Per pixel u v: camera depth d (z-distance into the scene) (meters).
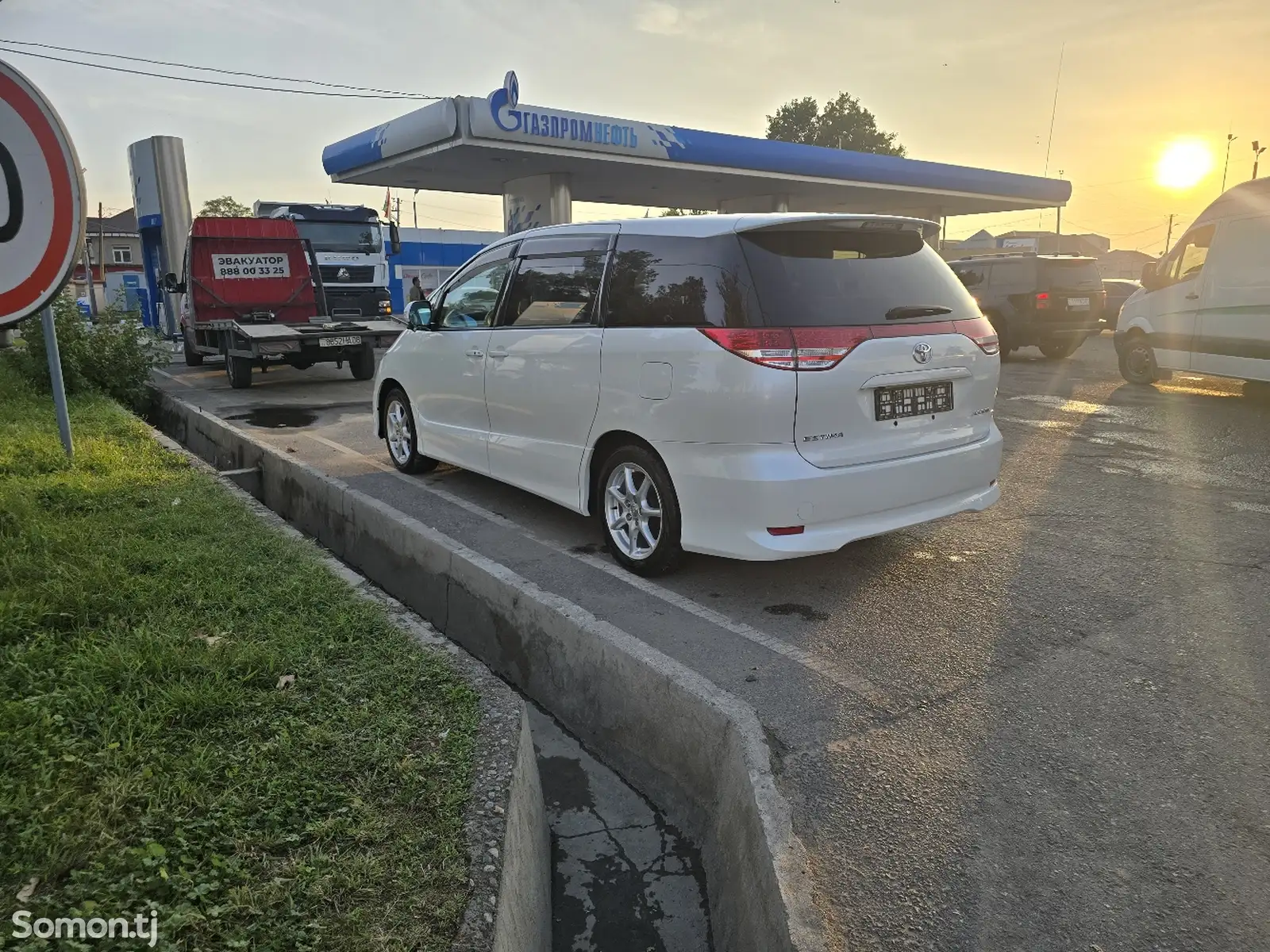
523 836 2.44
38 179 3.10
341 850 2.18
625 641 3.48
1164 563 4.86
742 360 3.85
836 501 3.97
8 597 3.48
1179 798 2.71
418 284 20.34
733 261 4.00
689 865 2.89
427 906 1.99
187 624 3.39
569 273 4.95
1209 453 7.76
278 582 3.90
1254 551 5.04
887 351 4.07
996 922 2.21
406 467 6.86
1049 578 4.63
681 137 18.25
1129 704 3.29
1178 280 11.31
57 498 5.09
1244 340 10.32
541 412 5.05
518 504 6.06
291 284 14.17
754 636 3.92
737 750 2.83
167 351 11.84
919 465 4.23
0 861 2.04
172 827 2.20
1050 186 28.56
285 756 2.53
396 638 3.35
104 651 3.05
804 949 2.05
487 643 4.23
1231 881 2.34
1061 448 8.00
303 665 3.10
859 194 25.28
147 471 5.92
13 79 3.02
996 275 15.54
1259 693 3.37
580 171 19.20
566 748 3.53
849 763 2.91
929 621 4.09
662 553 4.48
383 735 2.67
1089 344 19.45
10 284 3.07
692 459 4.12
